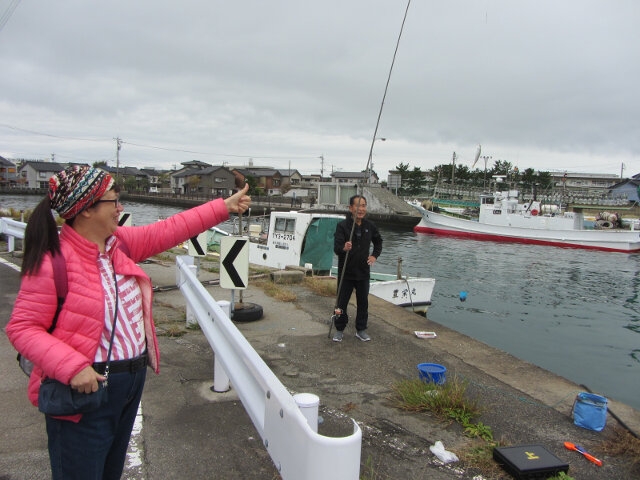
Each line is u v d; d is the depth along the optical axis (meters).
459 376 4.61
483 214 38.44
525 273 22.72
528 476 2.85
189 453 2.96
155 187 90.69
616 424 3.76
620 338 12.11
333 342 5.45
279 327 5.95
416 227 42.88
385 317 6.70
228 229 24.86
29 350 1.55
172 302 6.96
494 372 4.77
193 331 5.53
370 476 2.83
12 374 4.03
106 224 1.76
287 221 11.53
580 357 10.48
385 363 4.86
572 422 3.73
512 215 37.09
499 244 34.91
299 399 1.85
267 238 12.62
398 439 3.32
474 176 77.88
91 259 1.72
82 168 1.72
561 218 35.72
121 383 1.75
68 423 1.69
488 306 15.54
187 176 86.19
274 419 1.94
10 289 7.15
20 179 83.00
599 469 3.06
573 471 3.02
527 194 58.97
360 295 5.50
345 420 3.54
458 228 39.44
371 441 3.27
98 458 1.75
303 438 1.64
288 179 95.06
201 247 8.35
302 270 10.05
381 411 3.75
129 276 1.86
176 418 3.41
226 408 3.60
